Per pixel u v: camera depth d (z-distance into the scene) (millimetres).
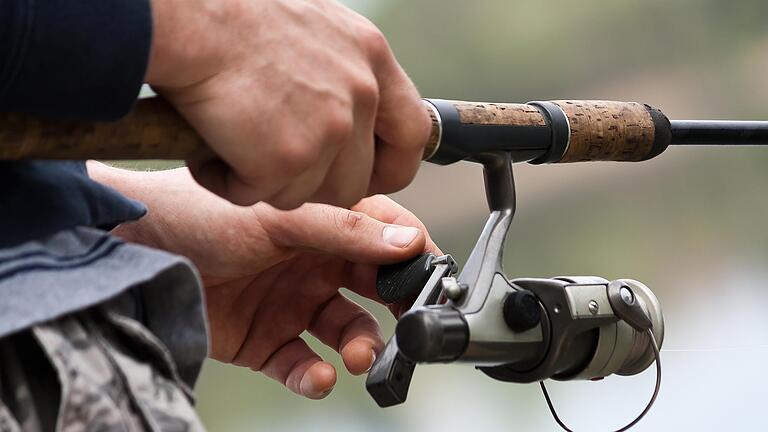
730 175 3627
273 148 938
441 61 3904
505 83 3869
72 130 910
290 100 938
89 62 820
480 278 1148
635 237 3621
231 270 1531
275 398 3830
